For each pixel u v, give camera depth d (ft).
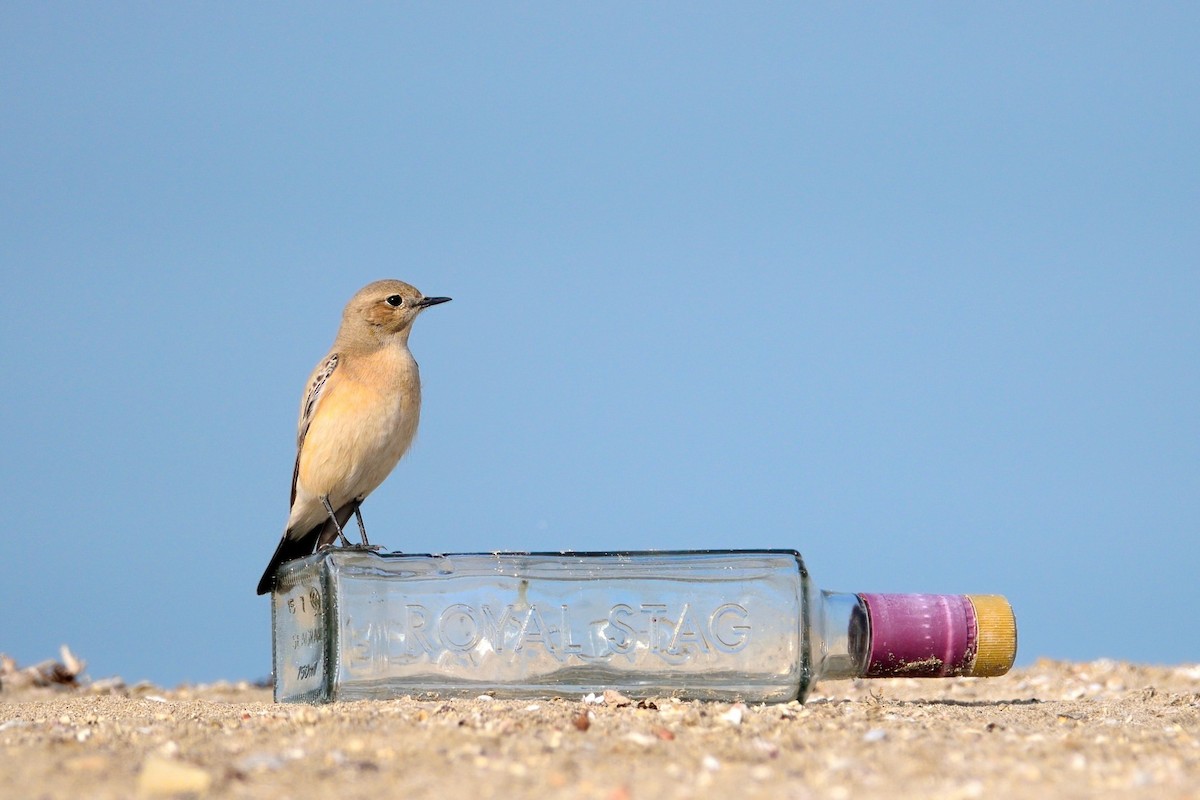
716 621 37.60
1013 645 35.86
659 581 38.22
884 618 35.94
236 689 57.41
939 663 35.94
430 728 30.89
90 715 38.22
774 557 37.76
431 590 37.76
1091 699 44.75
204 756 27.78
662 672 37.65
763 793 24.76
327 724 31.65
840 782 25.72
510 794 24.63
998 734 31.83
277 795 24.49
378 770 26.48
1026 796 24.23
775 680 36.88
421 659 37.42
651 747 28.91
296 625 39.47
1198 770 26.53
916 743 29.99
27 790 25.08
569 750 28.58
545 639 38.04
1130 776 25.91
